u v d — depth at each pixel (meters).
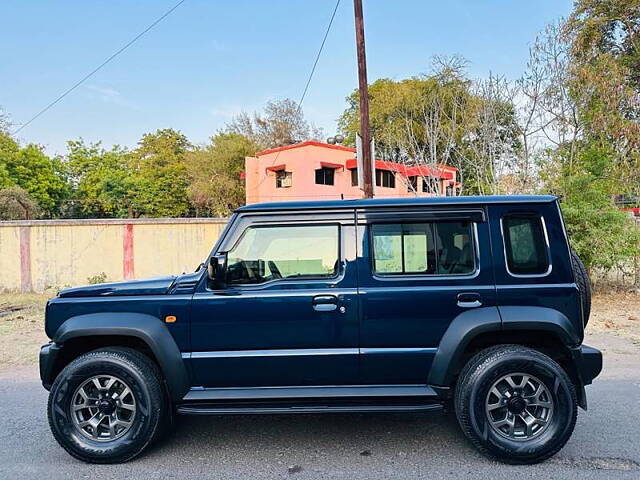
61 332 3.33
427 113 19.16
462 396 3.26
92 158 46.59
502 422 3.27
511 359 3.20
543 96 12.48
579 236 9.95
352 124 38.62
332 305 3.31
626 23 14.89
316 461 3.35
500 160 13.49
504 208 3.41
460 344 3.23
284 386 3.36
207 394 3.34
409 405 3.31
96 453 3.30
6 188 28.95
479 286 3.31
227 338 3.33
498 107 13.66
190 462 3.36
